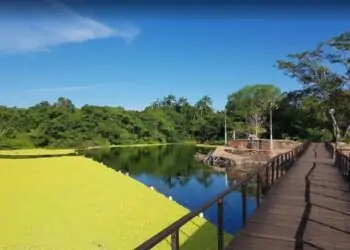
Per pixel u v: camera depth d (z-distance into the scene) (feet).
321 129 199.82
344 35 152.66
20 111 270.05
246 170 131.64
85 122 280.72
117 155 211.00
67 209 53.06
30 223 45.57
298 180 42.14
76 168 98.84
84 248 37.68
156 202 61.26
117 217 50.34
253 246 18.92
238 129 246.68
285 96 218.59
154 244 9.92
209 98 359.25
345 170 43.24
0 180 74.38
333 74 161.89
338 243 19.54
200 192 92.58
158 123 330.75
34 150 229.04
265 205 28.53
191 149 253.24
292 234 20.94
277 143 174.40
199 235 41.75
